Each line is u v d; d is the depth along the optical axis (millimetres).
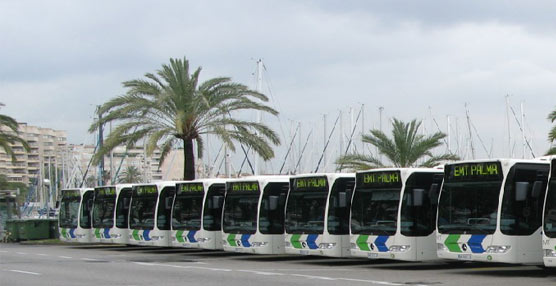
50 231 47906
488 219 20578
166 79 41156
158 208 34031
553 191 18609
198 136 42469
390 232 23312
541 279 19406
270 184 28484
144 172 67000
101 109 41375
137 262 27703
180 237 32062
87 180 120250
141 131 41562
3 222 50344
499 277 20141
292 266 25250
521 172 20641
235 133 42156
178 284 18578
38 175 138375
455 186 21578
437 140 46750
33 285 18906
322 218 25922
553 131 34062
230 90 41406
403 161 46375
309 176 26703
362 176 24484
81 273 22516
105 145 41000
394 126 46938
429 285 17719
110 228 37406
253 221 28547
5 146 50875
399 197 23312
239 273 21953
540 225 20703
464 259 21000
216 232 30891
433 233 23297
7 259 30281
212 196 31078
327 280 19281
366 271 22672
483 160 20984
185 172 41906
